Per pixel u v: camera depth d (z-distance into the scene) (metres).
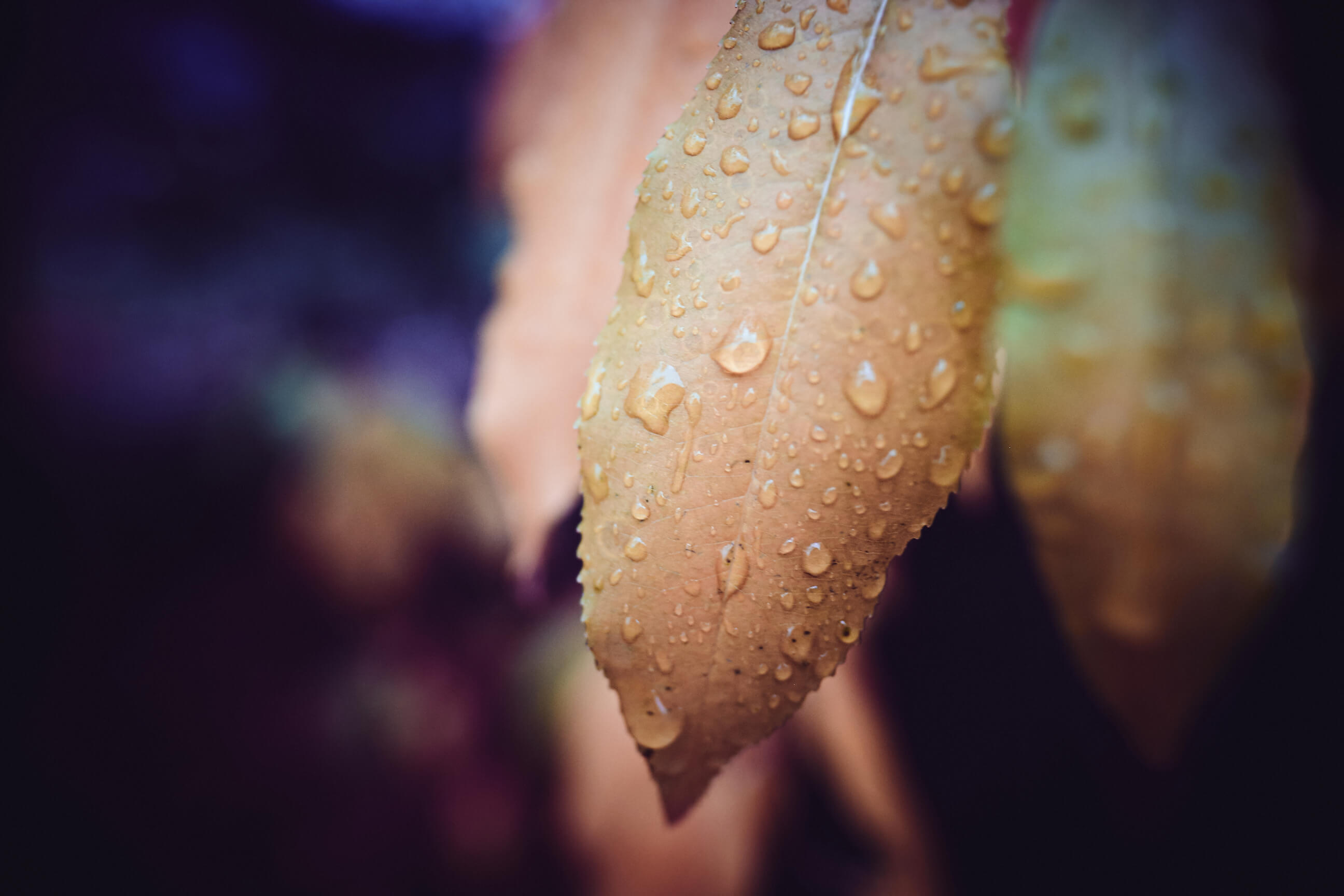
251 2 0.50
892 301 0.09
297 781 0.35
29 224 0.46
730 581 0.09
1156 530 0.09
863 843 0.22
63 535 0.40
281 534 0.37
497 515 0.35
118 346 0.43
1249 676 0.19
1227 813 0.20
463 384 0.39
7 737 0.38
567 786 0.23
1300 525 0.17
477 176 0.13
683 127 0.09
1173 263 0.09
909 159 0.09
